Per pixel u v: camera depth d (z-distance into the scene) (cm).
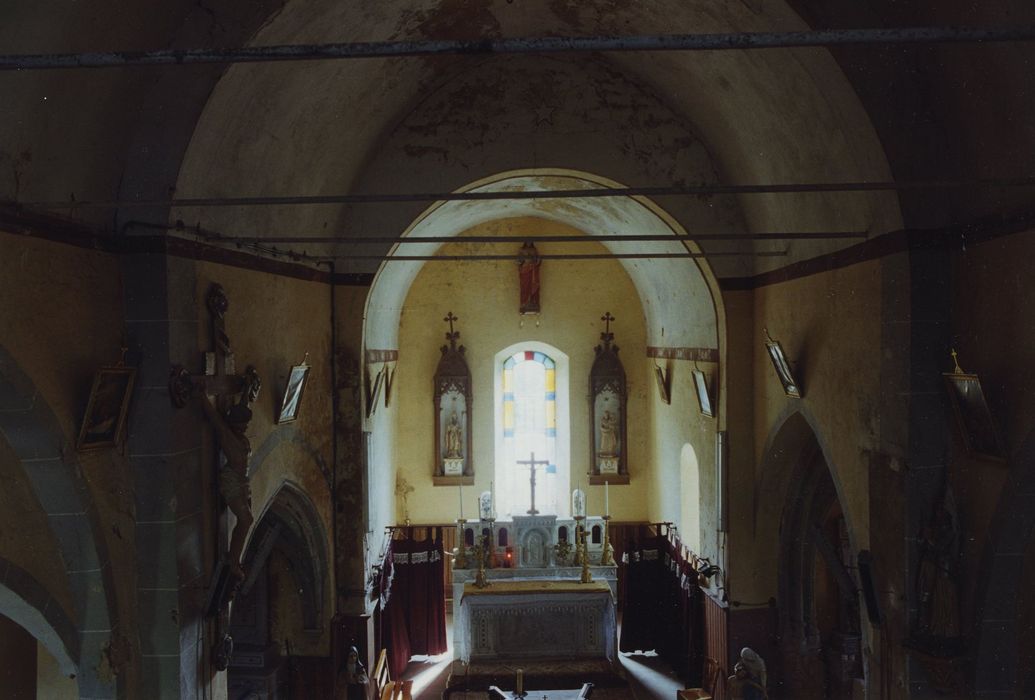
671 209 1570
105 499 896
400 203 1574
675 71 1390
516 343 2489
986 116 859
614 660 1914
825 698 1623
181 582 949
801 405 1326
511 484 2522
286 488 1373
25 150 775
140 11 843
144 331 936
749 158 1395
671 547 2012
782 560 1608
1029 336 800
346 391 1620
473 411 2484
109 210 923
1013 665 888
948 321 946
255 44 943
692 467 1955
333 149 1378
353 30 1121
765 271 1511
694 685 1823
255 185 1173
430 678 1978
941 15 831
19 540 911
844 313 1134
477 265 2481
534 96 1552
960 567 921
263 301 1230
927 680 938
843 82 951
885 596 1009
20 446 814
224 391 1069
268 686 1512
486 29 1355
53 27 744
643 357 2500
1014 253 821
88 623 897
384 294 1912
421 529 2442
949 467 945
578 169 1557
